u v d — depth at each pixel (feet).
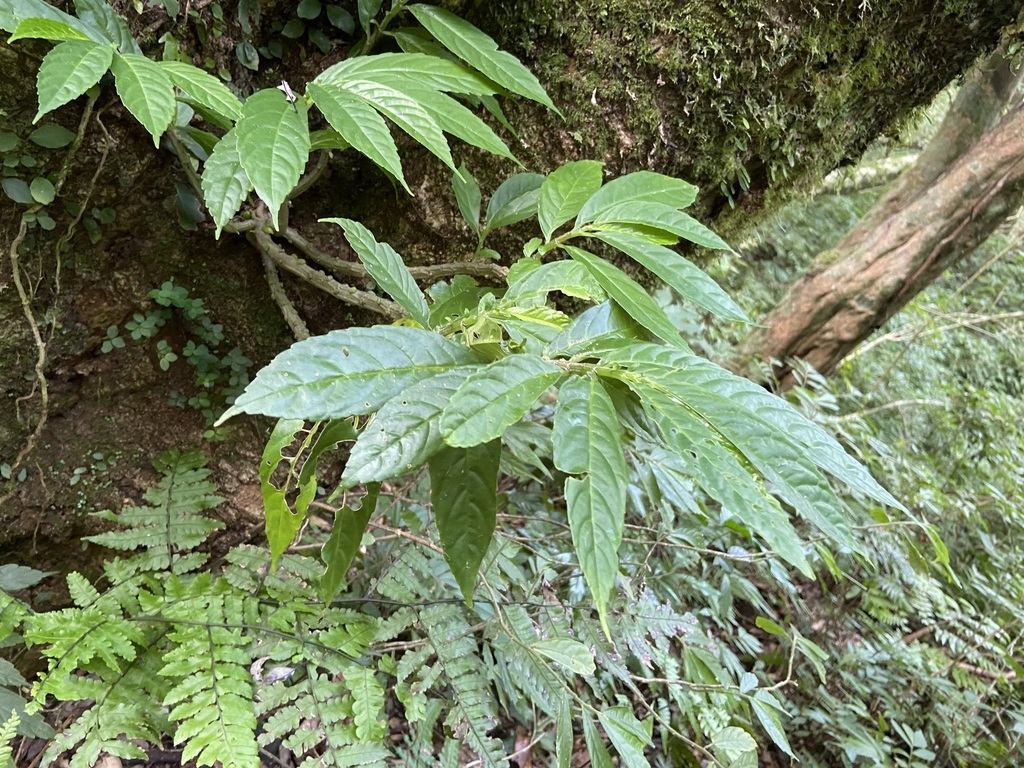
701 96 4.42
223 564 5.10
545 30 4.17
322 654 3.90
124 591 4.00
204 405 4.69
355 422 2.76
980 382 13.84
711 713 4.74
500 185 4.15
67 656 3.45
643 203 3.09
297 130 2.43
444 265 4.44
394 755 5.04
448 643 4.14
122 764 4.37
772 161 5.05
